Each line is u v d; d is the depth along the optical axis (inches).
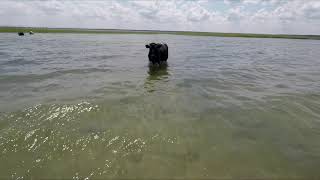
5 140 216.1
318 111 315.0
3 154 198.4
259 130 253.3
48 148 208.7
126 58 829.8
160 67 647.1
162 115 283.4
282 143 227.1
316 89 437.7
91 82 438.3
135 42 1956.2
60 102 309.1
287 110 315.3
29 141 217.0
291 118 288.0
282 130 254.8
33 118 259.3
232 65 751.7
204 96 370.6
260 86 456.1
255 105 333.1
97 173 179.6
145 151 208.4
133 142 220.8
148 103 323.3
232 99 360.2
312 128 261.6
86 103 307.9
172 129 247.8
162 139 227.5
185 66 685.3
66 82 432.8
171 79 487.5
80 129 240.7
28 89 375.9
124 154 203.2
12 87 386.0
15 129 234.4
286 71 663.8
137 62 730.8
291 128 260.4
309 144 226.7
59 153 202.7
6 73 498.0
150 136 232.1
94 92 367.2
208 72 594.9
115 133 235.0
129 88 401.4
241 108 318.7
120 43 1768.0
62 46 1317.7
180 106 317.7
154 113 288.5
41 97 332.2
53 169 183.3
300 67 757.3
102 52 1040.2
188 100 345.7
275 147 219.5
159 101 334.3
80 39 2183.8
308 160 200.4
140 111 292.7
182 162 194.1
